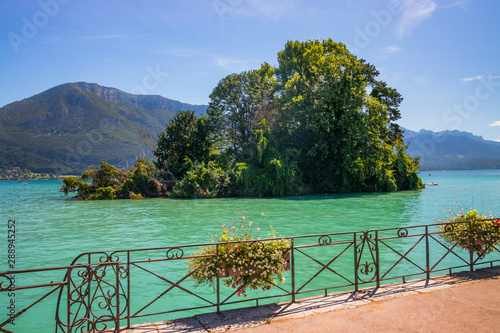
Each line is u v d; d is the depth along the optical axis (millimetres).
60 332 5617
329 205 27844
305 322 4531
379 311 4867
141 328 4465
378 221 18328
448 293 5574
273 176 40688
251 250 5340
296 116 43844
